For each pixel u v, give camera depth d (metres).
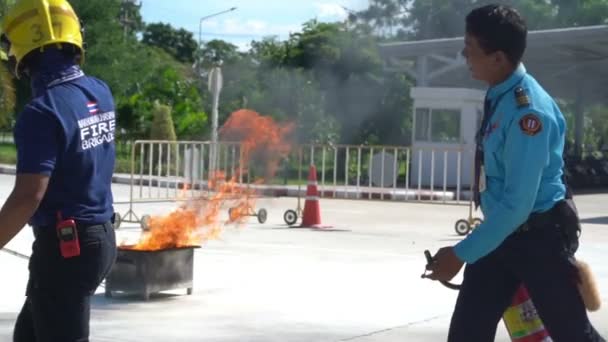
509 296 4.59
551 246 4.42
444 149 20.78
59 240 4.12
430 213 18.28
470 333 4.57
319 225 15.18
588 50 30.20
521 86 4.41
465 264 4.70
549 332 4.53
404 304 8.67
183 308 8.24
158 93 33.56
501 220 4.29
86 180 4.18
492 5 4.55
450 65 30.02
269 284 9.52
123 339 7.07
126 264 8.49
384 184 23.50
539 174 4.30
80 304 4.22
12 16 4.25
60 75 4.21
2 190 21.09
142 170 18.05
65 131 4.08
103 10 37.31
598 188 31.50
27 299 4.43
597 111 51.22
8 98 22.41
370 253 12.06
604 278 10.39
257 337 7.26
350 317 8.07
